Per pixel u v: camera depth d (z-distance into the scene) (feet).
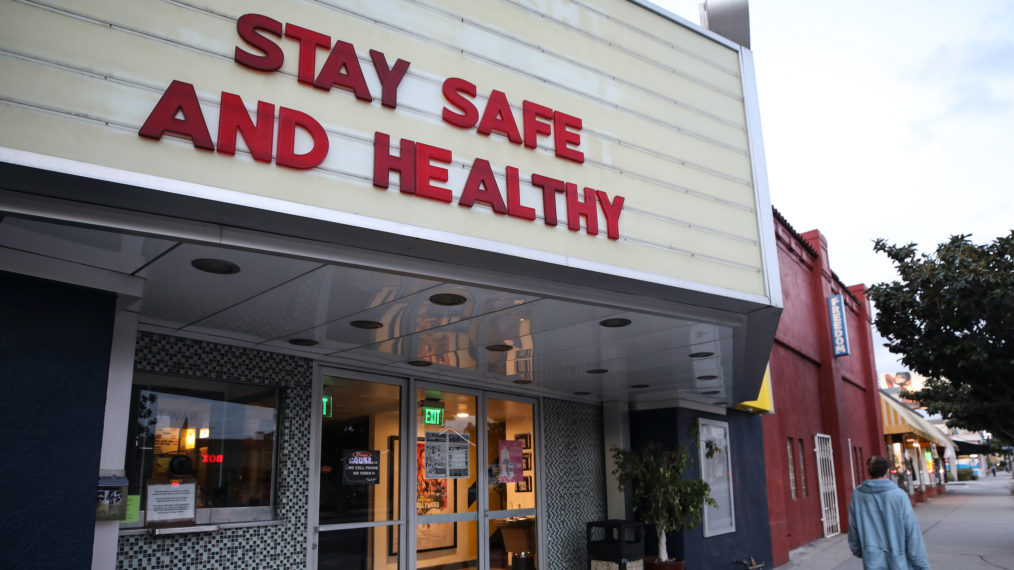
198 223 12.77
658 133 19.67
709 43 22.09
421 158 14.57
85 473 13.25
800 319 61.36
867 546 19.30
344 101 13.88
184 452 20.27
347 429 25.18
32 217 11.40
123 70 11.67
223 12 12.87
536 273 16.61
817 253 68.28
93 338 13.80
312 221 12.89
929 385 64.28
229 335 21.01
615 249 17.67
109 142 11.28
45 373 12.99
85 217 11.80
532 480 33.09
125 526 18.48
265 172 12.61
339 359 24.73
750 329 22.81
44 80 11.01
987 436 183.32
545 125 17.03
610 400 37.40
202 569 19.75
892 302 39.70
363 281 15.72
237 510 21.21
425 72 15.25
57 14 11.34
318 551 23.15
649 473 33.42
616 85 19.06
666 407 36.55
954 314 37.83
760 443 45.37
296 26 13.65
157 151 11.64
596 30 19.07
